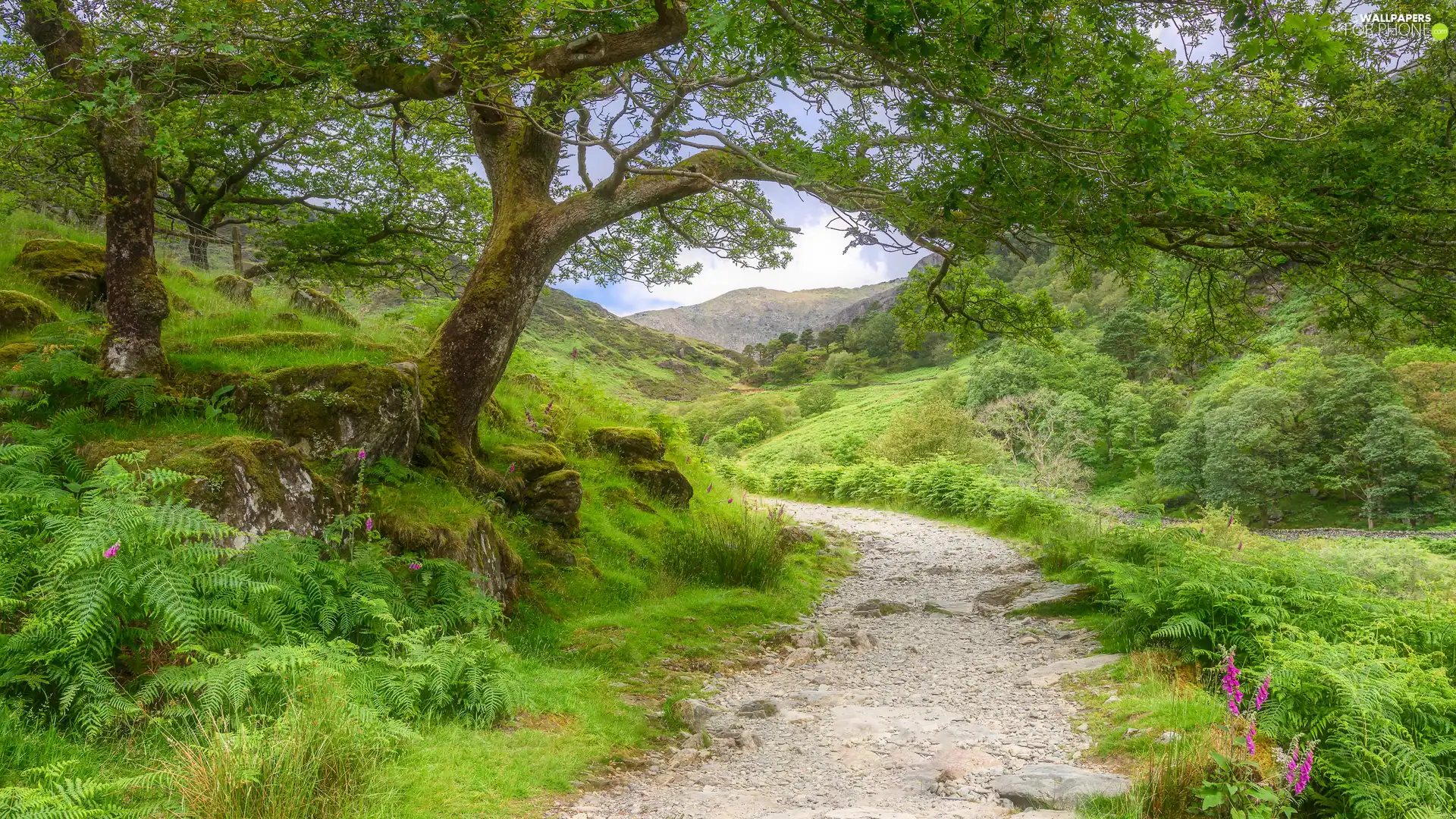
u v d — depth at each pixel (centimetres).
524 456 1011
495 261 881
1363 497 4681
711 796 439
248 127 1370
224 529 443
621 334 18762
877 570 1448
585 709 561
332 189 1582
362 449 690
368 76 801
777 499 2842
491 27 602
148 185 675
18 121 617
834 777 471
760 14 582
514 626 737
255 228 1678
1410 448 4438
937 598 1159
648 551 1109
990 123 598
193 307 1056
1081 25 607
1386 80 815
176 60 639
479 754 440
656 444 1399
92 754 347
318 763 348
